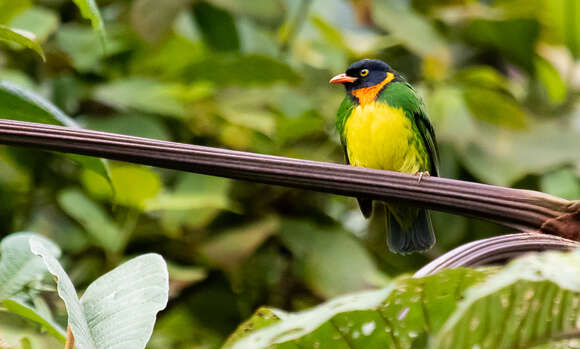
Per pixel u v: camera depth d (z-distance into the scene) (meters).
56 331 4.19
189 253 9.37
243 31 11.29
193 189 9.04
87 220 8.70
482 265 3.77
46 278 4.79
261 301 9.65
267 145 9.81
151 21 9.73
